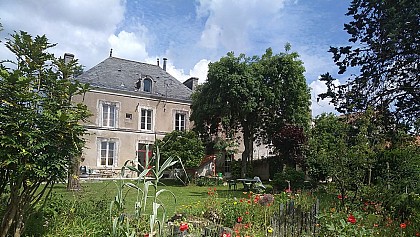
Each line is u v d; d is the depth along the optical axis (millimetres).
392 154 9734
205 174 22812
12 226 4773
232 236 4953
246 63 21266
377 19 11289
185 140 19953
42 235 4914
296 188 12938
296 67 21078
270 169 23359
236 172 24562
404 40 10180
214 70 20562
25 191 4730
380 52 10969
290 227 5598
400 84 11312
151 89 26031
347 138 9508
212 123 22500
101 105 23859
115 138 24125
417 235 5070
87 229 5180
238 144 24062
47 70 5215
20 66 5016
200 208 7844
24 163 4461
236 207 6941
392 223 6117
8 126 4352
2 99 4441
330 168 8734
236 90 20109
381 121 10992
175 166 19531
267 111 21500
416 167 8961
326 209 6785
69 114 4738
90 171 22000
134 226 4254
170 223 5555
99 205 6523
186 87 28688
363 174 8602
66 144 4922
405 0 9992
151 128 25719
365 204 7664
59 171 4844
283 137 19703
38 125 4598
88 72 24531
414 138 11047
